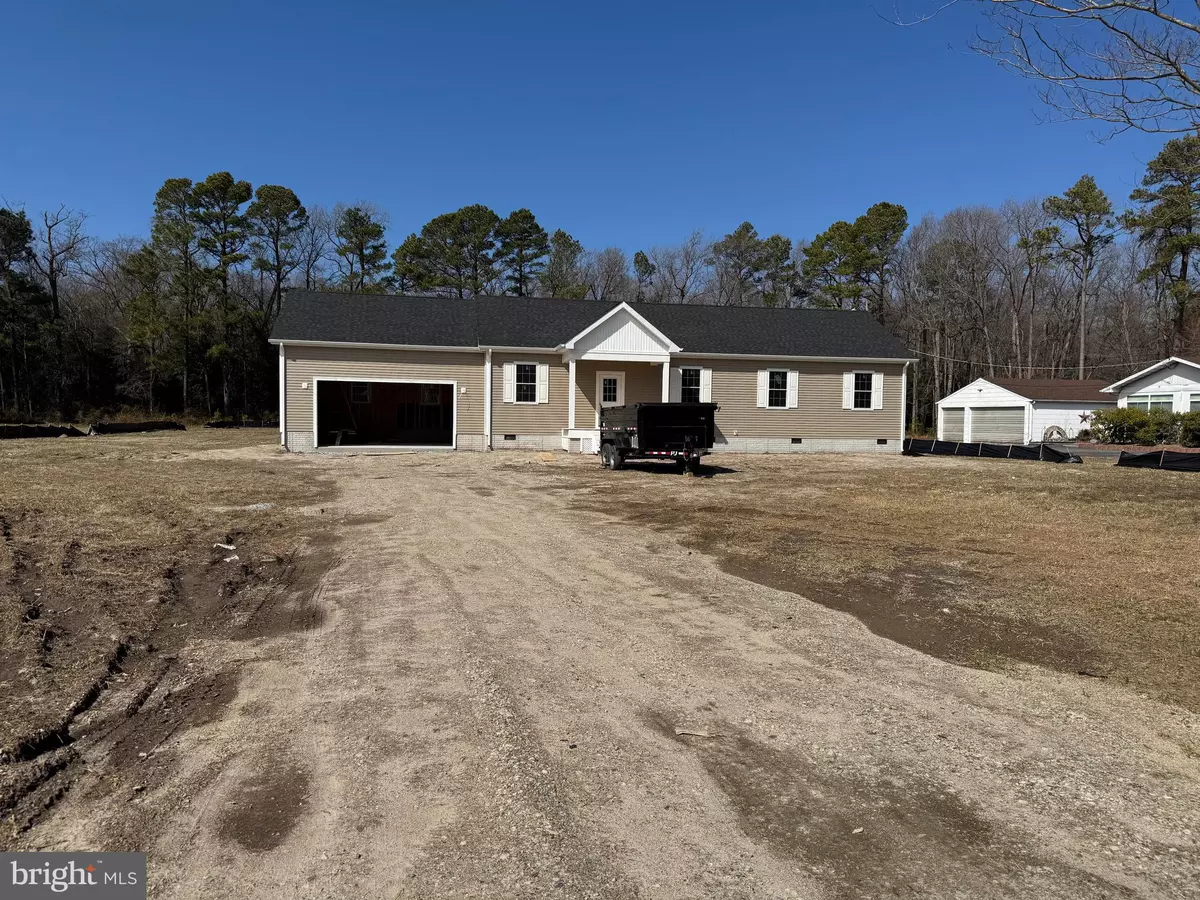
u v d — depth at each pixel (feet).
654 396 83.46
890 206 155.12
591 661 16.72
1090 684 15.55
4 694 14.15
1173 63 21.59
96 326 159.12
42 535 28.91
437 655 17.03
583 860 9.41
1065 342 159.02
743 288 197.36
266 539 30.32
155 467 57.62
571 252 194.18
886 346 88.69
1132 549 29.30
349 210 159.43
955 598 22.12
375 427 101.71
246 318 152.05
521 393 79.92
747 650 17.58
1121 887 8.92
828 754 12.42
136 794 10.96
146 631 18.33
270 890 8.80
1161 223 77.77
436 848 9.67
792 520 36.09
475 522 35.22
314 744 12.62
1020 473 61.41
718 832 10.09
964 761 12.19
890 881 9.04
